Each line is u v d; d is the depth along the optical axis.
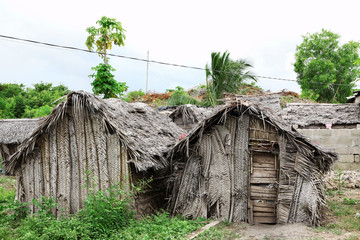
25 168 9.55
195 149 9.25
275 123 8.27
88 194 7.91
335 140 15.48
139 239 6.67
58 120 9.04
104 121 8.44
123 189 8.28
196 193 9.09
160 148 9.12
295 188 8.21
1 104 33.81
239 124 8.89
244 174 8.77
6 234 7.87
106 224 7.48
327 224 7.96
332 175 13.53
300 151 8.19
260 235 7.41
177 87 28.77
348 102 19.30
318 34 32.66
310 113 17.12
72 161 8.97
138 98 29.30
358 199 10.34
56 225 7.39
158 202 9.80
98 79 17.72
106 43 19.95
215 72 21.70
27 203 9.33
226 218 8.71
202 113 15.50
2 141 13.89
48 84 44.81
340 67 31.31
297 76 33.66
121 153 8.42
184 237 7.07
